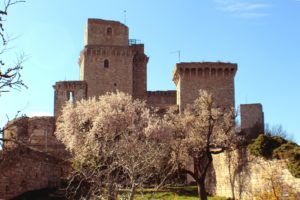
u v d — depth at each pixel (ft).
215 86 290.56
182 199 170.30
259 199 131.44
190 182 222.69
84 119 203.82
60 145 268.62
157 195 160.97
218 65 290.76
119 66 325.42
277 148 126.93
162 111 294.87
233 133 176.65
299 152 116.37
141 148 111.96
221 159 179.83
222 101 289.12
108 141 176.35
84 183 136.46
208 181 198.90
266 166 130.72
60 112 301.43
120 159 105.09
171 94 337.52
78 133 194.70
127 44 336.29
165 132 181.88
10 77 45.57
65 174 200.23
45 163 187.73
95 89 319.88
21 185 164.96
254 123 210.38
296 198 112.68
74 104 302.45
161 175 157.48
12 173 157.89
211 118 175.01
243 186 153.17
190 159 226.58
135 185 84.12
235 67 291.38
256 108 211.61
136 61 340.80
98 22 332.80
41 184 182.09
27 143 55.16
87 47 322.55
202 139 178.40
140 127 193.67
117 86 322.75
